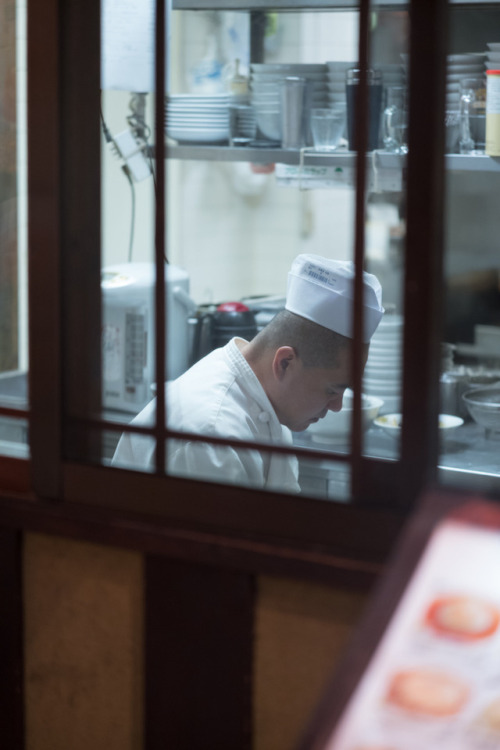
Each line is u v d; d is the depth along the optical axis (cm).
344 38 458
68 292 174
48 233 171
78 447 177
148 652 172
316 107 273
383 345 265
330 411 249
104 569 175
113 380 238
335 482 212
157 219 163
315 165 267
